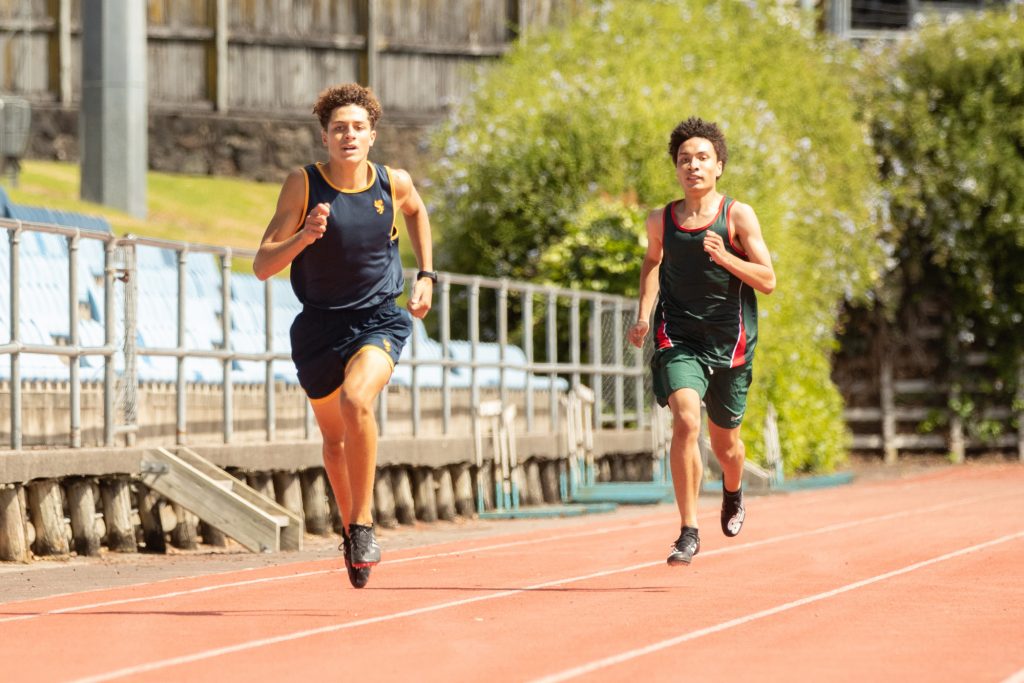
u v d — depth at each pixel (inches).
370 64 3294.8
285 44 3272.6
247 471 1221.1
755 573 894.4
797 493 1952.5
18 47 3149.6
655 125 2107.5
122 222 2357.3
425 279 738.8
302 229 693.3
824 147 2544.3
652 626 668.1
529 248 2142.0
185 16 3228.3
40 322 1144.2
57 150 3132.4
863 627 663.1
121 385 1134.4
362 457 695.7
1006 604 742.5
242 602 769.6
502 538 1219.2
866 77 2827.3
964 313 2817.4
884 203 2699.3
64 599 793.6
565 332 2007.9
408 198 734.5
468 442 1558.8
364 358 697.0
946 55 2795.3
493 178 2138.3
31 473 1005.8
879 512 1465.3
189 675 543.2
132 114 2463.1
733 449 880.3
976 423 2839.6
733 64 2448.3
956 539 1120.2
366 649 603.8
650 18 2452.0
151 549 1142.3
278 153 3253.0
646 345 2030.0
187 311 1327.5
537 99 2206.0
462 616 705.6
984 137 2748.5
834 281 2490.2
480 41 3361.2
